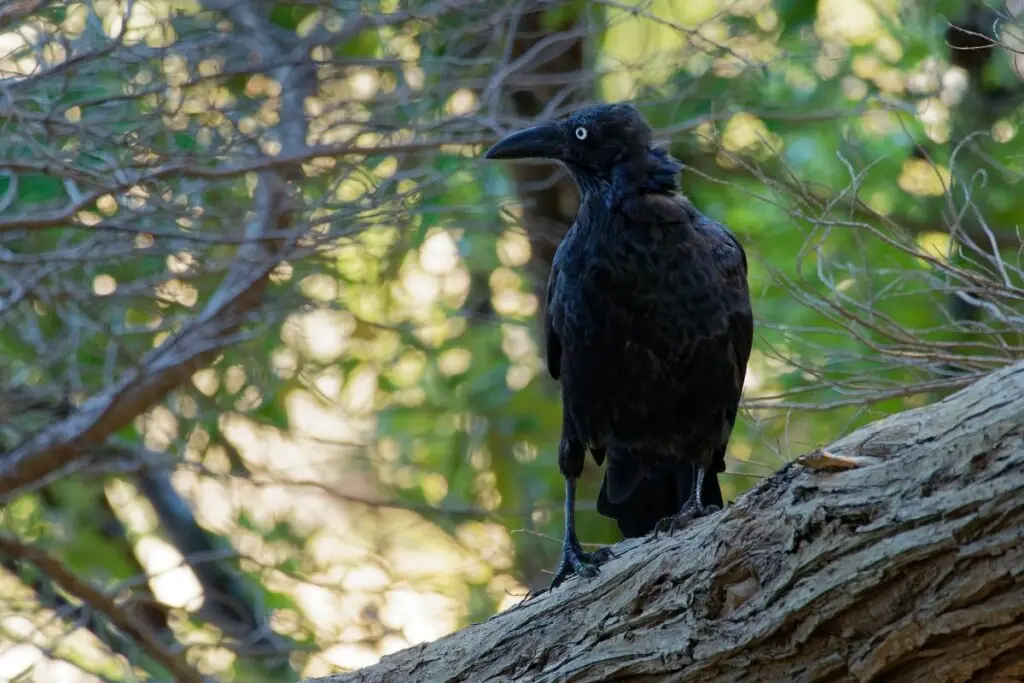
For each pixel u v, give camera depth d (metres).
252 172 11.08
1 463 12.95
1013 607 5.23
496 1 12.34
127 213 10.84
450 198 14.17
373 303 14.68
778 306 12.87
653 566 6.57
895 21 13.98
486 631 7.46
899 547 5.45
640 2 12.44
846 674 5.80
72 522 15.13
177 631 14.91
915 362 8.66
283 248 10.99
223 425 13.95
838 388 8.93
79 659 13.84
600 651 6.66
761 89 13.62
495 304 15.50
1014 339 9.62
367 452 15.81
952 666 5.54
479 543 15.84
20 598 13.47
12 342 13.83
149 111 10.88
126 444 13.48
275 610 14.26
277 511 15.56
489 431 15.56
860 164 10.73
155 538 17.22
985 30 11.78
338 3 11.52
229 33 11.30
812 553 5.71
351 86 12.30
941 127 12.09
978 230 12.13
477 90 12.70
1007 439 5.27
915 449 5.56
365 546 15.98
